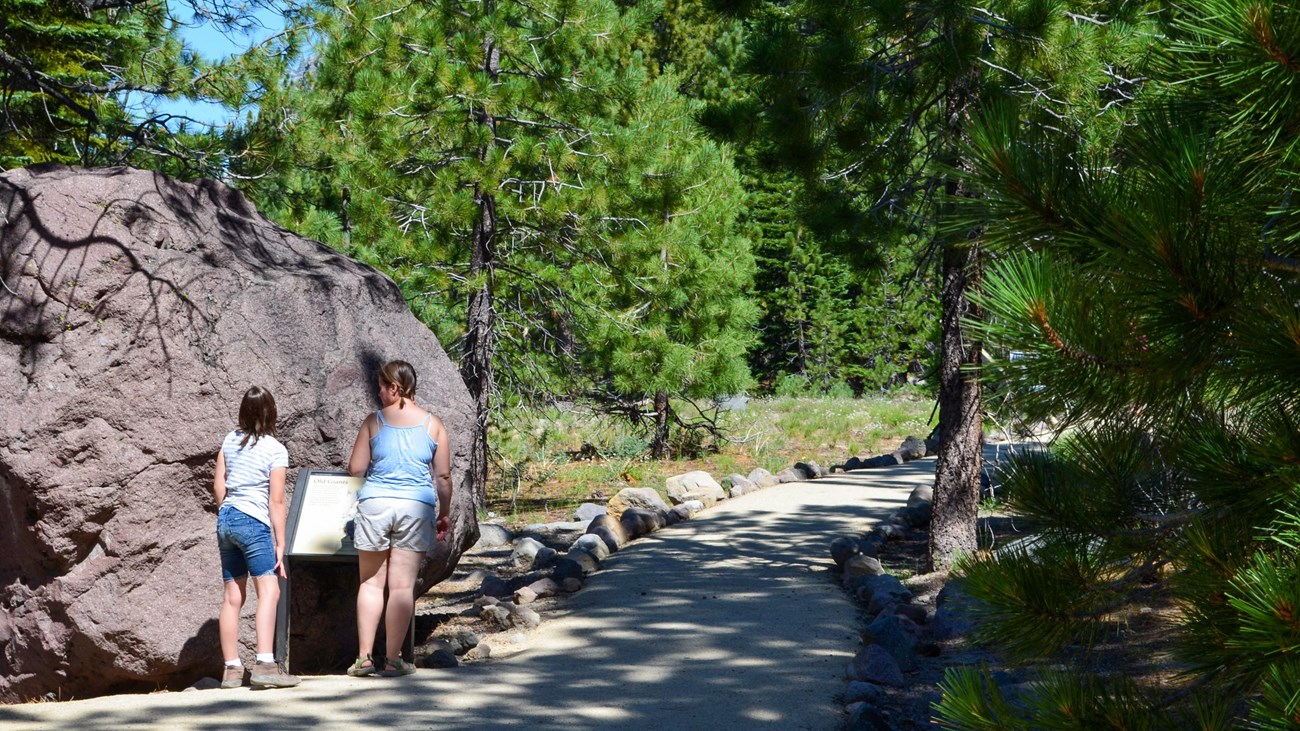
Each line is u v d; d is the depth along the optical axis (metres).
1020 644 3.33
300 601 6.84
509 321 16.19
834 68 8.90
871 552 10.14
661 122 15.15
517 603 8.65
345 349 7.27
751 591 8.74
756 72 9.38
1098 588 3.28
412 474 6.41
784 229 39.78
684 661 6.51
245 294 6.93
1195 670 3.03
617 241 14.83
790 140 9.55
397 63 13.52
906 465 19.28
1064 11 8.21
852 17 8.92
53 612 6.38
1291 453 2.77
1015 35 8.17
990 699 3.23
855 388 42.81
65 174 7.00
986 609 3.38
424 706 5.54
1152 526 3.34
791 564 10.09
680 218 16.66
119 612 6.35
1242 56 2.49
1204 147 2.67
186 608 6.49
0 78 11.70
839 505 14.13
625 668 6.36
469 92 13.28
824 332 40.47
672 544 11.27
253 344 6.86
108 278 6.55
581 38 13.95
